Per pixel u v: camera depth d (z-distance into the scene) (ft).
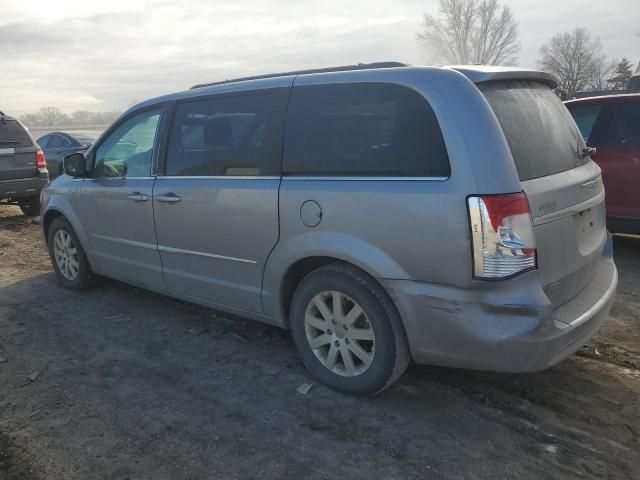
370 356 10.28
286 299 11.61
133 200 14.11
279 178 11.04
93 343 13.60
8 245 24.71
